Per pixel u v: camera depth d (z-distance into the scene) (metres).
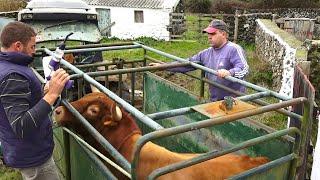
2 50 2.63
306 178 4.21
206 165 2.81
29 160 2.82
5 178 4.76
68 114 3.11
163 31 20.55
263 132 3.28
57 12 6.93
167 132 2.09
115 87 6.16
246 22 17.59
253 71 10.34
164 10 20.27
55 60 3.27
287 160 2.73
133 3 20.86
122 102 2.65
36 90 2.67
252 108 2.63
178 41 18.80
